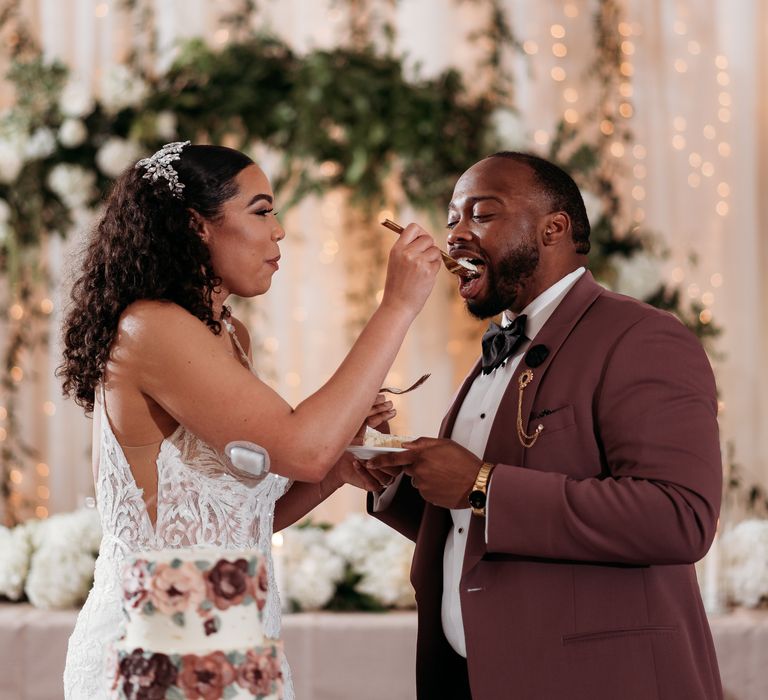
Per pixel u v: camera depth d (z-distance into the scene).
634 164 5.07
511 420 2.37
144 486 2.27
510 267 2.46
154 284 2.26
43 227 4.71
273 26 5.07
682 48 5.16
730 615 3.53
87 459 5.07
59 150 4.61
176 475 2.26
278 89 4.65
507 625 2.26
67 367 2.36
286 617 3.51
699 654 2.32
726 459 4.28
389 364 2.27
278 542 3.62
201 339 2.21
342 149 4.62
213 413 2.17
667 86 5.13
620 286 4.50
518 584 2.27
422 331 5.02
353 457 2.65
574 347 2.35
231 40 4.98
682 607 2.32
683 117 5.14
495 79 4.90
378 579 3.64
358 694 3.42
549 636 2.23
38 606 3.68
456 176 4.64
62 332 2.42
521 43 5.07
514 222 2.46
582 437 2.28
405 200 4.87
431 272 2.33
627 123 5.06
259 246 2.33
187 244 2.28
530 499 2.20
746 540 3.72
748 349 5.10
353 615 3.56
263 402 2.17
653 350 2.26
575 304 2.42
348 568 3.71
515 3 5.11
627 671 2.20
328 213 5.07
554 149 4.77
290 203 4.66
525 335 2.49
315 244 5.07
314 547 3.69
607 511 2.15
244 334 2.65
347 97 4.55
